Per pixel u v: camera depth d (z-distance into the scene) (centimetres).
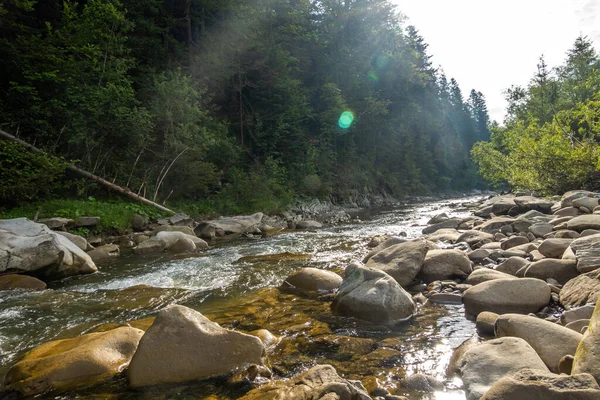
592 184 1410
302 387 289
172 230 1329
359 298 488
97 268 888
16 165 1273
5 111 1485
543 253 638
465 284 571
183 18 2625
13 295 641
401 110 4869
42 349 394
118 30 1966
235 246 1158
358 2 4044
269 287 650
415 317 479
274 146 2706
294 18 3228
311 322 473
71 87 1570
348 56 3900
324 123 3391
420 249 641
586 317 386
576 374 234
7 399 323
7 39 1661
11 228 805
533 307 456
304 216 2375
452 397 290
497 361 305
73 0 2211
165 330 358
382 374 334
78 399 315
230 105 2802
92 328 475
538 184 1535
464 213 1934
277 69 2866
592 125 1350
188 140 1859
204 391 318
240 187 2150
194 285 691
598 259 500
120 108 1579
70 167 1477
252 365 348
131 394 319
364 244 1072
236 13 2719
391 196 4306
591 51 3092
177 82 1920
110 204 1509
